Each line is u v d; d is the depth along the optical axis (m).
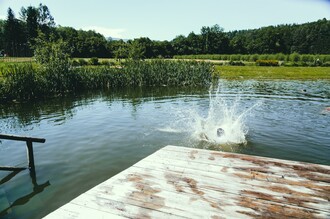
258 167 3.91
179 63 23.05
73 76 18.86
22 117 10.87
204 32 93.12
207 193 3.18
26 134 8.41
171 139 7.64
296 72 31.58
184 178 3.59
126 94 16.88
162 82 21.94
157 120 9.82
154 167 3.97
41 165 5.99
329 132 8.15
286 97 14.74
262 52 89.69
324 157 6.22
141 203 2.99
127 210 2.85
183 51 88.38
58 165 5.97
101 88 20.31
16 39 79.12
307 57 50.25
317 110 11.33
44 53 19.97
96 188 3.35
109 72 21.44
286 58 52.41
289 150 6.69
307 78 25.77
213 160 4.20
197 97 15.02
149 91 18.09
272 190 3.23
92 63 36.72
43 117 10.78
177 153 4.54
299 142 7.26
